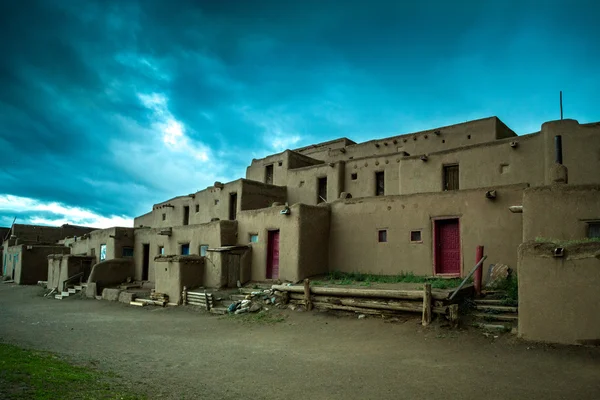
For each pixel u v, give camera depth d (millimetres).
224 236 22141
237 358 10000
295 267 18516
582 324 9250
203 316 16844
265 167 31188
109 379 7809
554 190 12172
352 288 14336
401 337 11164
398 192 23016
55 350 10961
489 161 19438
